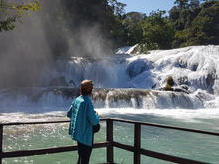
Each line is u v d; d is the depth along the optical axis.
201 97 25.39
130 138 12.31
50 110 20.56
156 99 23.31
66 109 21.33
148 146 11.29
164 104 23.39
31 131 13.30
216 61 29.80
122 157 9.84
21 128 13.86
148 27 66.69
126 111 20.98
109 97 23.00
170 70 31.39
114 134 13.06
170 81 28.88
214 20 79.31
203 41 74.31
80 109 5.05
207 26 78.38
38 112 19.41
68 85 32.34
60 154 10.04
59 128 14.04
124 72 34.34
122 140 11.93
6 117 16.89
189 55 31.59
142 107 22.92
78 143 5.16
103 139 11.99
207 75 28.81
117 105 22.86
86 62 34.34
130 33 73.69
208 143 11.83
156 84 30.78
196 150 10.78
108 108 22.45
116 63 35.06
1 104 22.59
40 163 8.98
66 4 46.25
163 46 67.38
